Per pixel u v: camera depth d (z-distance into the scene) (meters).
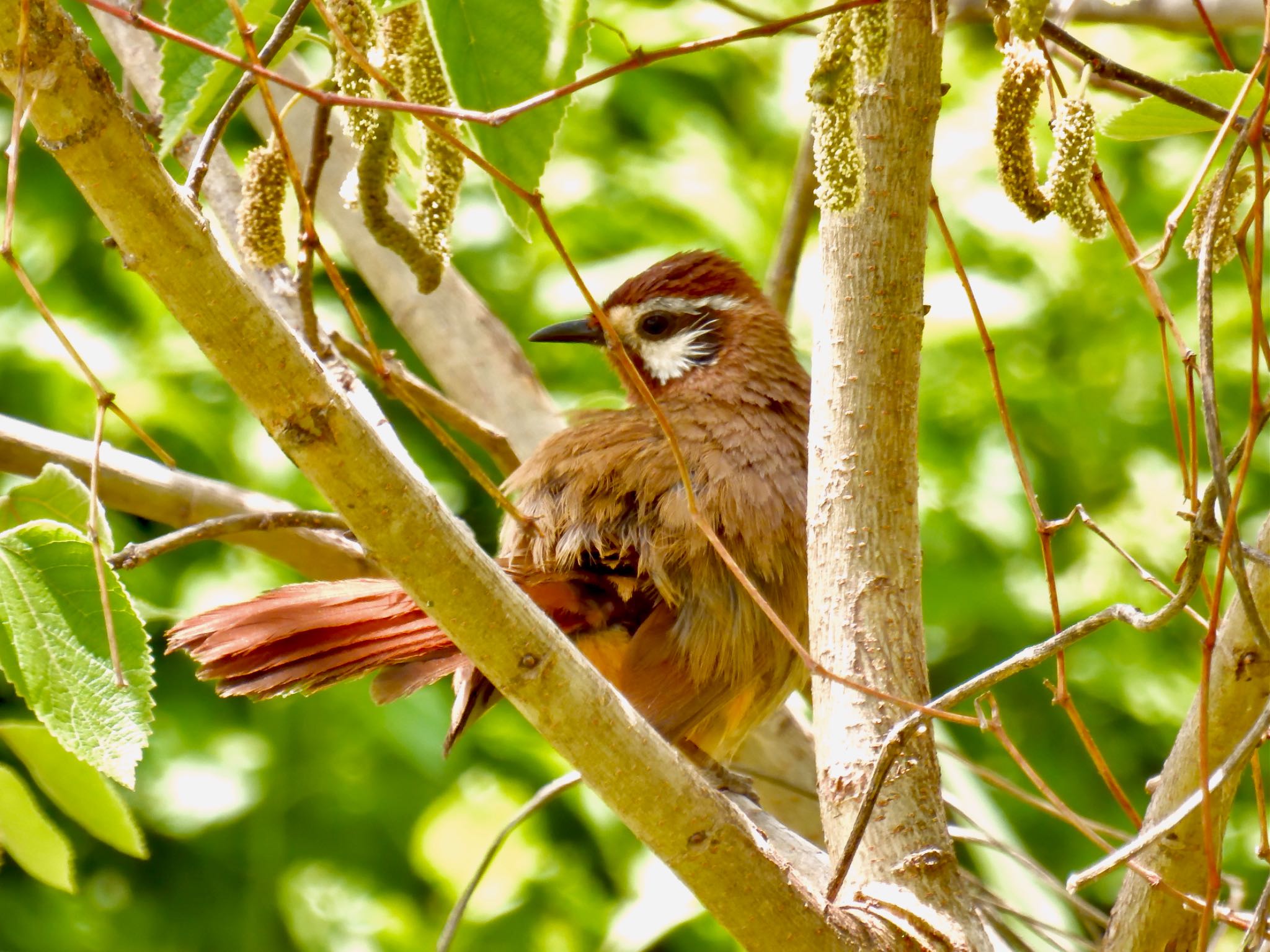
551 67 4.41
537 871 10.41
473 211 11.34
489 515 11.27
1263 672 5.00
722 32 11.77
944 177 11.51
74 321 10.53
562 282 11.27
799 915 4.68
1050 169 4.46
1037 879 8.06
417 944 10.32
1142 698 10.70
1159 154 11.72
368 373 9.50
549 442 7.25
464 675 6.42
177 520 7.67
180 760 10.57
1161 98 5.08
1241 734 5.05
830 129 4.09
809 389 8.12
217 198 6.91
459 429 8.21
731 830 4.62
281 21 4.66
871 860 4.97
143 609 6.46
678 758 4.58
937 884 4.89
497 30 4.37
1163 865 5.15
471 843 10.32
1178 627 11.08
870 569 5.18
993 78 11.95
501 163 4.64
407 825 10.66
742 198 11.68
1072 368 11.29
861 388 5.22
